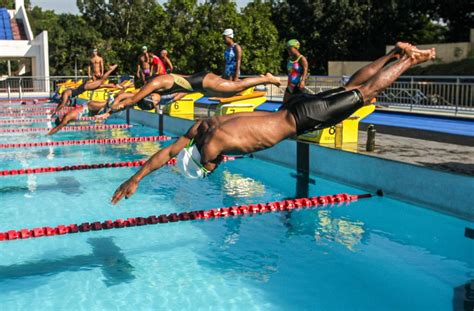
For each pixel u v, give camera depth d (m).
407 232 5.74
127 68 29.89
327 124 4.00
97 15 33.56
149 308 3.98
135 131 14.22
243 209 6.52
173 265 4.85
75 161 9.95
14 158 10.28
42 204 6.95
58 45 32.50
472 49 21.38
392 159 7.55
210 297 4.17
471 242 5.42
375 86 3.93
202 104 19.70
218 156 4.06
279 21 30.92
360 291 4.27
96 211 6.61
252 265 4.84
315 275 4.60
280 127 3.98
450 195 6.12
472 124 12.01
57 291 4.30
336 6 29.19
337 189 7.59
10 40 30.84
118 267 4.81
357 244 5.39
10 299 4.15
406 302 4.06
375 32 30.06
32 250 5.25
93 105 6.95
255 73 24.02
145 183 8.05
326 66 31.17
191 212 6.32
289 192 7.45
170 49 24.69
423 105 14.73
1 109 20.98
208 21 24.70
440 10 27.42
